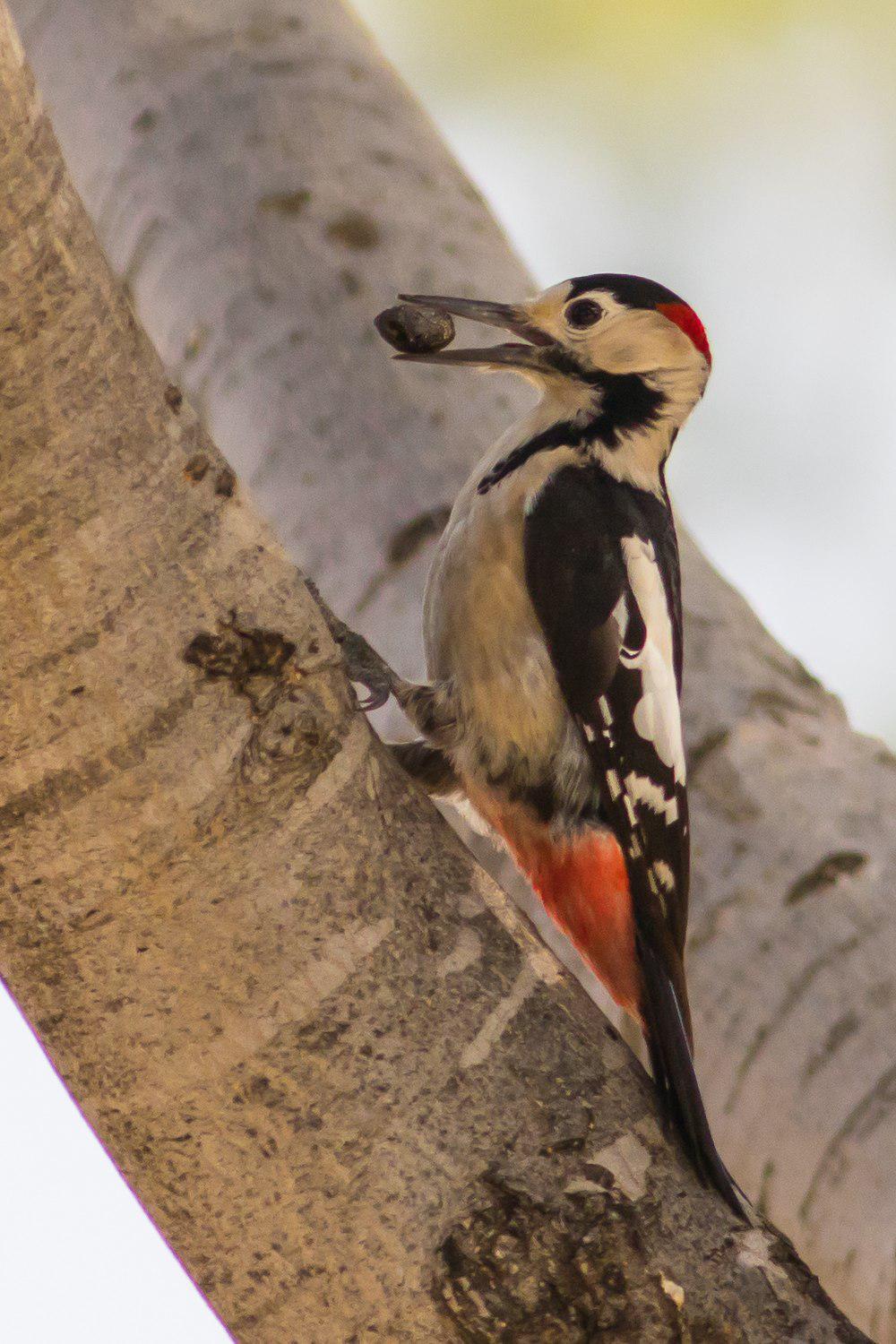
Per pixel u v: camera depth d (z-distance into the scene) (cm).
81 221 467
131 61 488
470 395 486
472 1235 469
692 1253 470
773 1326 469
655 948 479
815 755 481
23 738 467
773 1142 477
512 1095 470
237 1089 468
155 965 468
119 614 467
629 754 481
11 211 466
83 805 468
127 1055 468
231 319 486
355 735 470
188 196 487
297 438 485
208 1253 469
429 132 489
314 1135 469
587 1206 469
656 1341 469
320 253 486
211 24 489
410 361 485
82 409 467
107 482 467
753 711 482
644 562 482
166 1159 469
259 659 468
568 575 481
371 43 491
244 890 468
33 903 468
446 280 487
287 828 468
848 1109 476
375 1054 469
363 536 484
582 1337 469
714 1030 478
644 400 485
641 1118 470
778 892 479
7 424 466
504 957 470
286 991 468
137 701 468
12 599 467
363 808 469
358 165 488
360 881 469
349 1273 469
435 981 470
